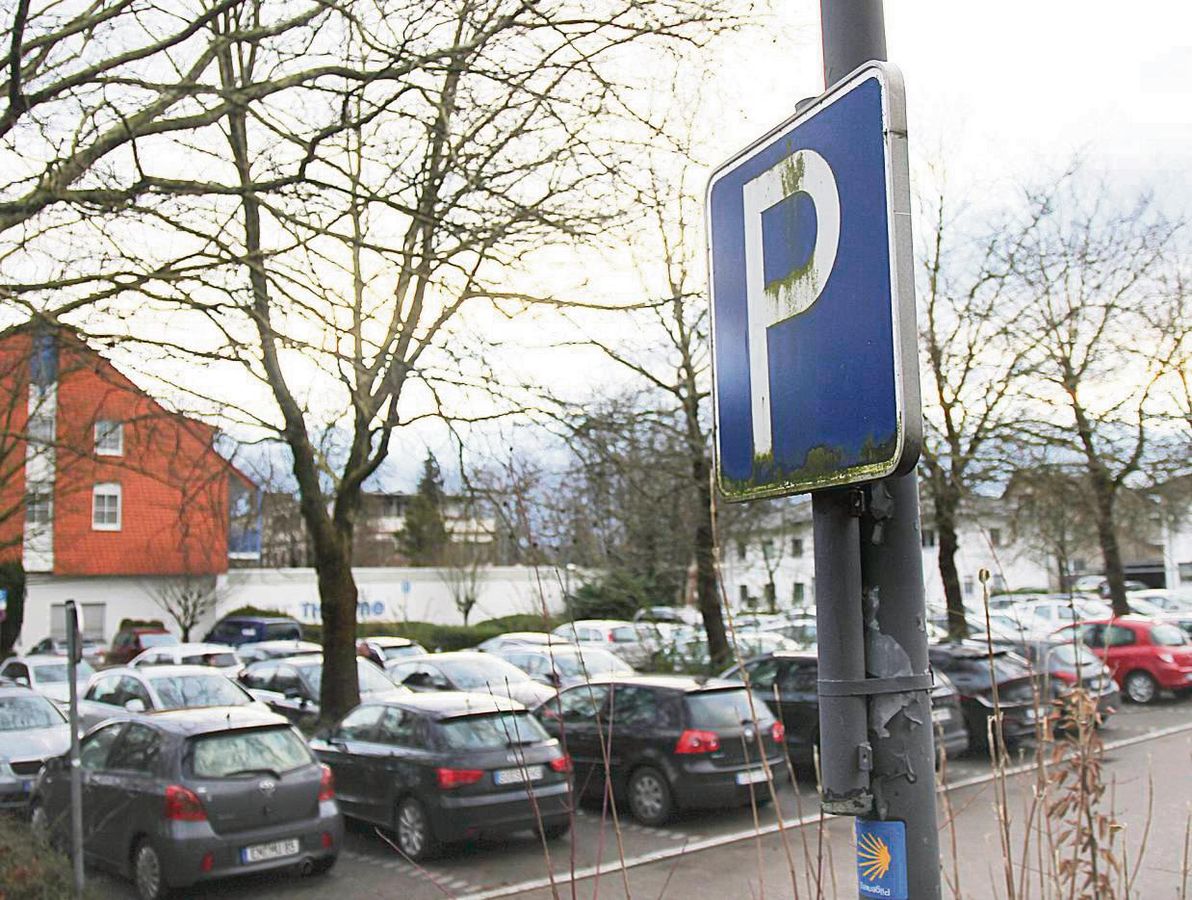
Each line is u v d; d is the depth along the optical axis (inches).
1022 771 144.3
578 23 296.2
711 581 763.4
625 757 450.0
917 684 87.8
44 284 290.0
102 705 587.8
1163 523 970.1
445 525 581.3
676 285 468.8
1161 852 345.4
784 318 94.9
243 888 354.0
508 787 387.5
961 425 786.8
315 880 362.9
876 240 84.9
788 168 95.2
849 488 89.6
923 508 808.3
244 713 371.6
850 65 98.7
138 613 1638.8
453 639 1521.9
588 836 421.4
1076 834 134.7
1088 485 823.7
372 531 1838.1
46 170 288.5
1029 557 986.7
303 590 1739.7
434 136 315.6
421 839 386.6
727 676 580.4
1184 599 1386.6
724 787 430.0
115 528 1631.4
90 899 287.9
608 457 477.4
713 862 371.6
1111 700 660.1
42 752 497.0
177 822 329.7
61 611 1608.0
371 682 662.5
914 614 88.7
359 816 415.2
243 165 347.6
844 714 88.4
